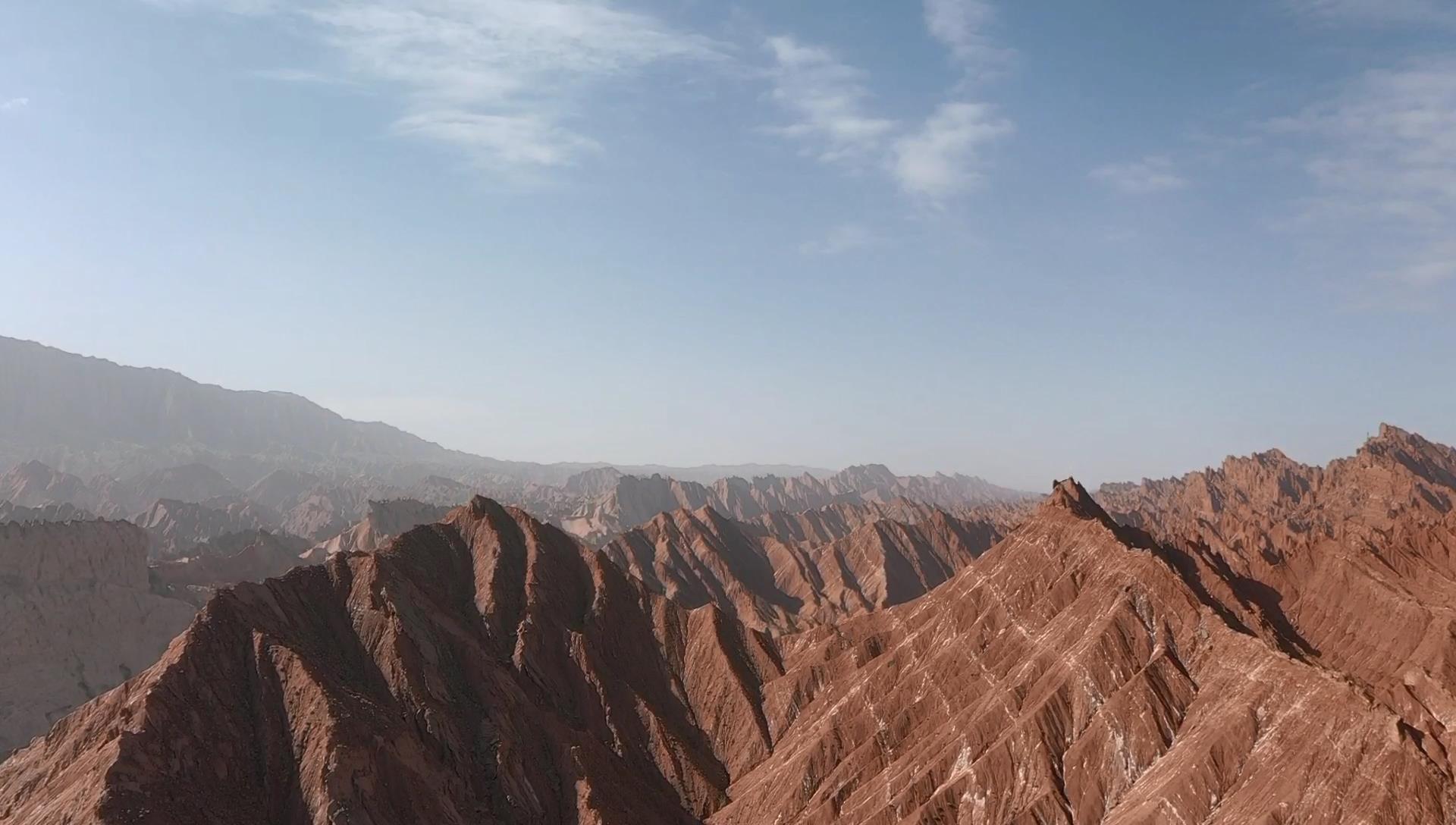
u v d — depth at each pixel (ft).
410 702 326.24
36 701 467.52
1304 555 429.79
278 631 334.24
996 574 409.28
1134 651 318.04
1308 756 245.24
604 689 396.98
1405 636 346.54
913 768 327.88
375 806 264.93
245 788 271.28
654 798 353.72
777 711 419.54
